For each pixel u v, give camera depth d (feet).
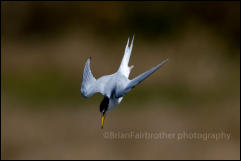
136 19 61.26
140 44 58.18
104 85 19.86
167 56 54.49
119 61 54.39
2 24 61.05
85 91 19.85
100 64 53.62
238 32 58.65
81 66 52.60
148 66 52.29
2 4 61.36
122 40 59.06
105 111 20.99
